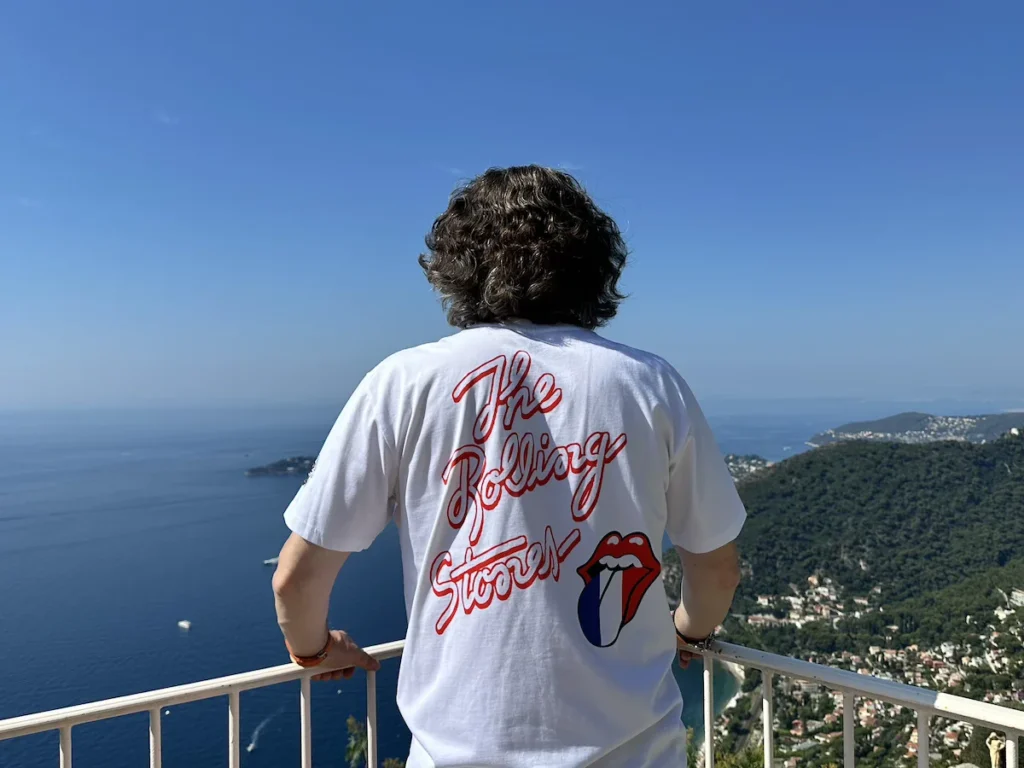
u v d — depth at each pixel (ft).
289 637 4.44
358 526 3.64
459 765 3.23
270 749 42.47
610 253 4.25
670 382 3.75
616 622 3.45
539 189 3.99
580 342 3.72
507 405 3.53
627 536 3.48
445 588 3.46
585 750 3.26
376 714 5.45
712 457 3.82
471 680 3.32
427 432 3.53
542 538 3.42
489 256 3.91
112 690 66.49
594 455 3.48
